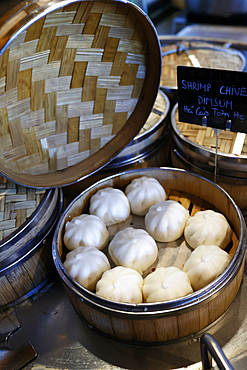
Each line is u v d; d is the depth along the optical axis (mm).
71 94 687
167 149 839
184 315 574
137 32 672
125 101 736
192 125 769
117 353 625
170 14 1342
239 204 742
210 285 571
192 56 969
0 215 667
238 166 694
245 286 673
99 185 756
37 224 667
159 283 619
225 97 643
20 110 648
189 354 609
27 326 672
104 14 633
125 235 683
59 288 714
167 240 699
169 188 781
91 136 740
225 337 619
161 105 847
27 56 614
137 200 739
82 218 713
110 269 662
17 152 672
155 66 704
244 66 920
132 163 789
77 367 619
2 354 639
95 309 587
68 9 601
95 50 666
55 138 708
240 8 1114
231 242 692
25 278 681
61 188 766
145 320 570
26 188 706
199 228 675
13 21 553
